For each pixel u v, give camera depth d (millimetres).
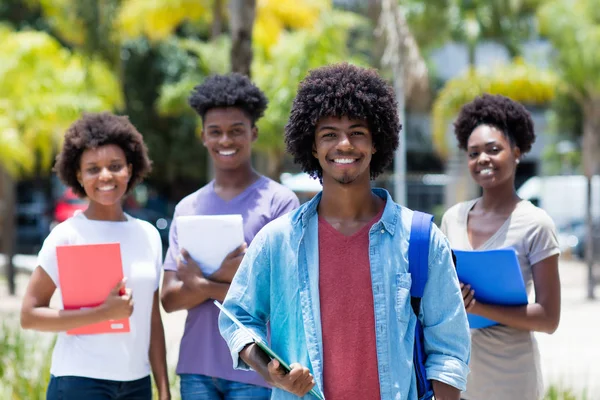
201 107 6305
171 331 14914
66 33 19688
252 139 6488
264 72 20438
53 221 33594
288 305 4168
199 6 24469
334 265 4137
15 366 9406
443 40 26922
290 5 23234
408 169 38250
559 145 34781
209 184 6383
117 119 6184
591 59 22344
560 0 22922
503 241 5801
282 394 4148
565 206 32938
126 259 5852
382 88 4266
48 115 17703
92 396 5562
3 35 19016
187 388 5941
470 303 5422
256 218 6062
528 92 22656
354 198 4246
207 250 5816
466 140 6367
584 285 24469
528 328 5500
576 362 13359
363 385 4020
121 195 5996
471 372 5730
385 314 4039
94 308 5477
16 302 19328
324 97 4184
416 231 4137
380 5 19031
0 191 21391
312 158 4438
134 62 33531
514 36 25969
